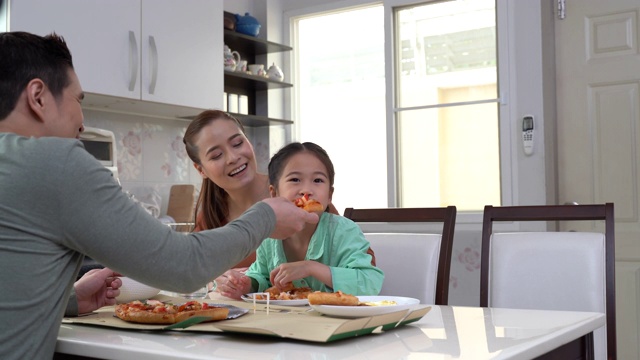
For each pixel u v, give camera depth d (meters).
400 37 3.85
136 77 3.03
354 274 1.50
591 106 3.46
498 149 3.57
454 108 3.69
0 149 0.99
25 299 0.97
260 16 4.23
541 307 1.85
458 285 3.63
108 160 3.06
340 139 6.66
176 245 1.03
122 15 2.97
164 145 3.69
